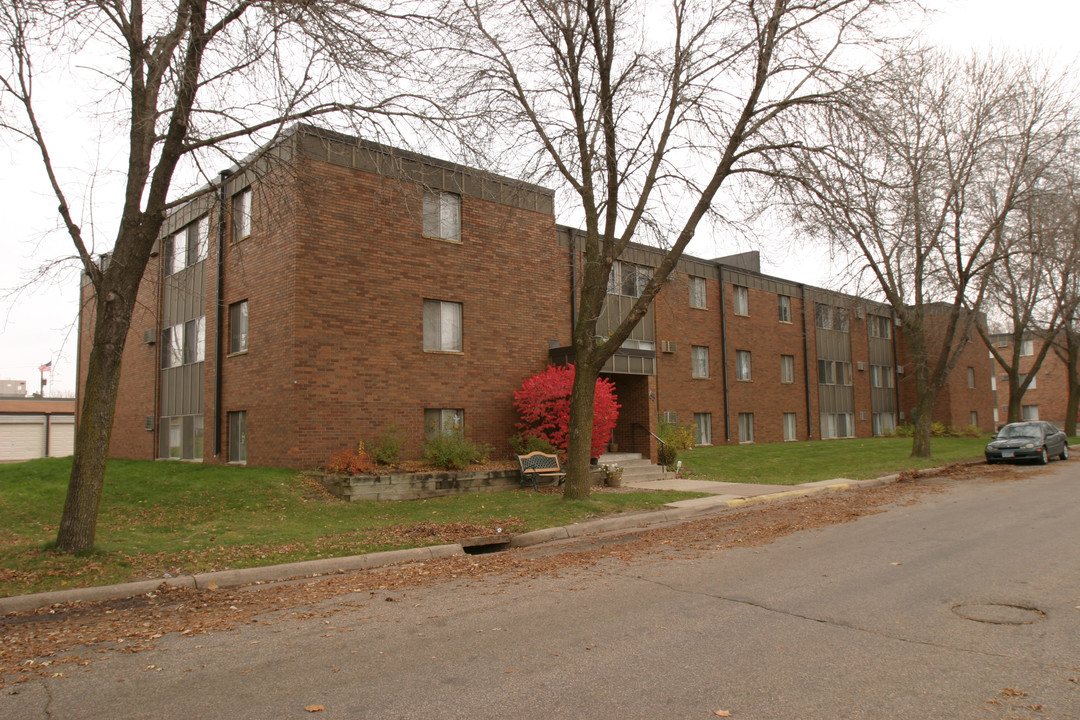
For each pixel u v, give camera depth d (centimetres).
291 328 1547
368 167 1659
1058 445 2500
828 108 1325
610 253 1411
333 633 612
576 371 1420
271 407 1614
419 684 479
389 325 1680
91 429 914
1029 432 2444
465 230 1842
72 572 823
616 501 1416
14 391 5872
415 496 1483
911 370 4188
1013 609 634
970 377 4425
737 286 3095
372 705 443
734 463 2264
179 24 907
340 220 1614
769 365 3216
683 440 2561
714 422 2880
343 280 1612
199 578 834
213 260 1903
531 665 512
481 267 1869
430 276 1759
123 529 1113
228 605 735
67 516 899
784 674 482
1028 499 1437
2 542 980
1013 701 431
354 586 806
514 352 1928
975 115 2325
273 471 1522
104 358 923
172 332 2156
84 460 908
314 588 803
